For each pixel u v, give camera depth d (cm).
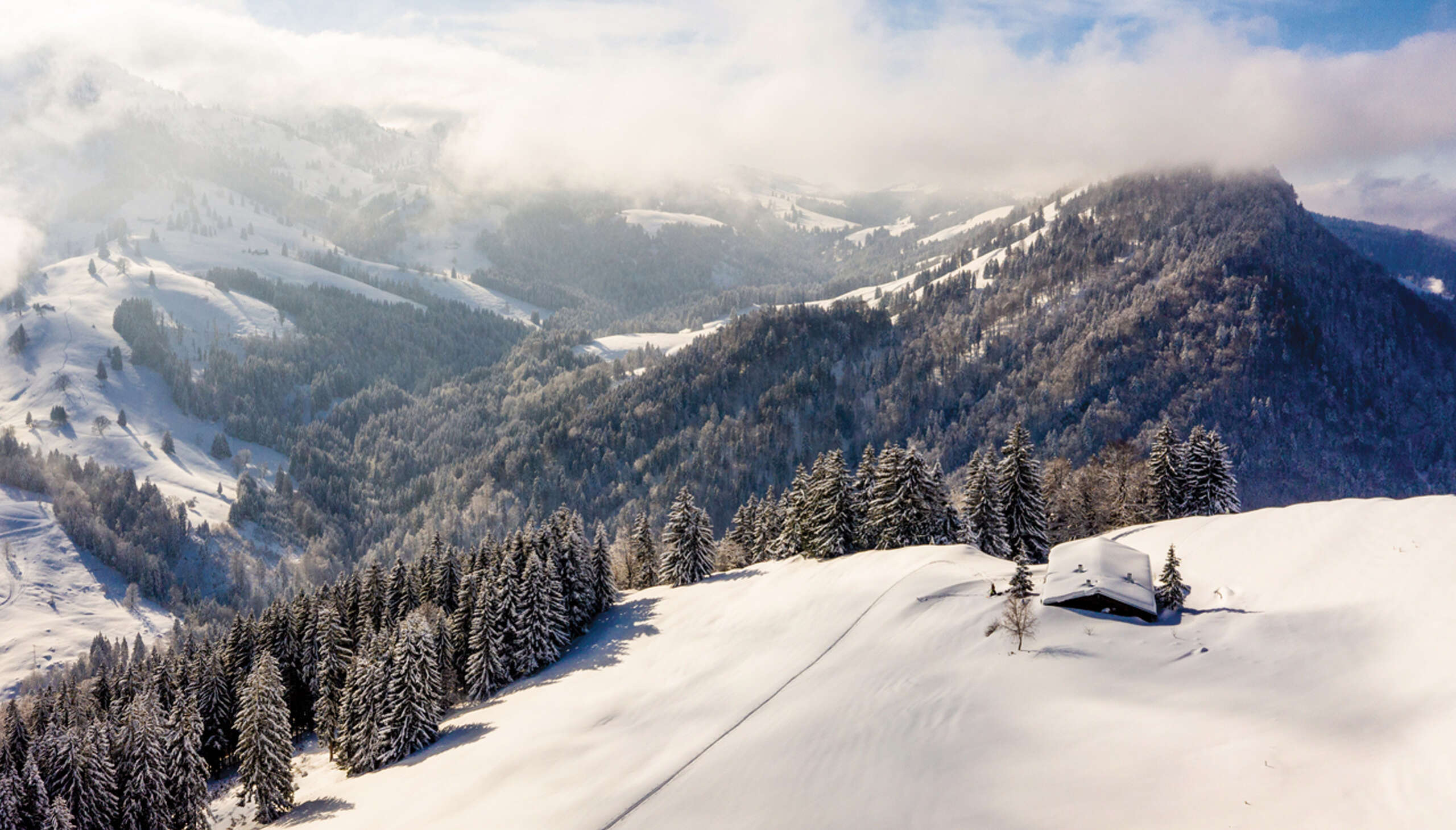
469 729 6781
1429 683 3189
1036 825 2948
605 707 6291
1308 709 3312
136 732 6269
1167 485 8006
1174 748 3259
